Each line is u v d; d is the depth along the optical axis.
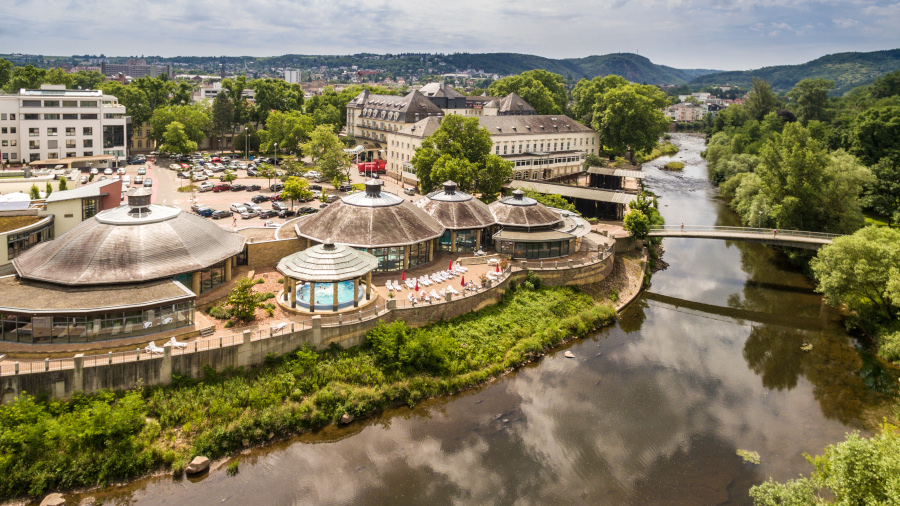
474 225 88.88
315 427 53.22
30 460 44.31
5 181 94.75
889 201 119.25
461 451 51.16
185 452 47.59
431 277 76.50
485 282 74.62
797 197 100.62
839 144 147.62
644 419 56.72
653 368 66.94
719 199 151.12
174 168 157.50
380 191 84.81
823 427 55.91
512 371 64.81
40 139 151.00
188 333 56.50
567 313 77.38
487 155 121.81
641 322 80.44
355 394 55.91
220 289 68.56
